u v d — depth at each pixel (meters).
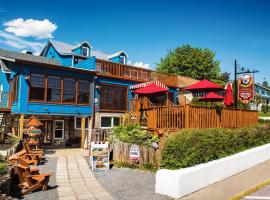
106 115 22.31
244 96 18.72
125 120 18.05
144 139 13.43
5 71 21.59
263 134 15.23
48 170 12.64
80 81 20.84
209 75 49.31
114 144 14.38
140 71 25.36
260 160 13.23
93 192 9.31
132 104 23.16
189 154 10.02
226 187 9.37
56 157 16.09
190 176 9.01
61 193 9.18
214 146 11.16
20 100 17.73
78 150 19.47
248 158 12.21
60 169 12.90
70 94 20.17
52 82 19.30
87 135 21.31
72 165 13.80
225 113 14.73
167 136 10.96
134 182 10.45
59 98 19.55
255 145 14.29
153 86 17.39
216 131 11.73
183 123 12.84
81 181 10.79
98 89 21.94
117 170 12.63
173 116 13.33
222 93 28.70
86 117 21.83
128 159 13.29
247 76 18.70
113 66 23.30
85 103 20.97
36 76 18.58
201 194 8.77
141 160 12.64
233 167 11.13
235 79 19.75
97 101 21.78
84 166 13.58
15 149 14.35
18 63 17.84
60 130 22.62
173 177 8.73
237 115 15.51
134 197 8.70
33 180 9.59
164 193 8.90
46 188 9.60
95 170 12.68
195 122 13.00
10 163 10.77
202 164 10.12
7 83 22.55
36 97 18.47
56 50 31.28
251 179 10.24
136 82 24.77
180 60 49.44
